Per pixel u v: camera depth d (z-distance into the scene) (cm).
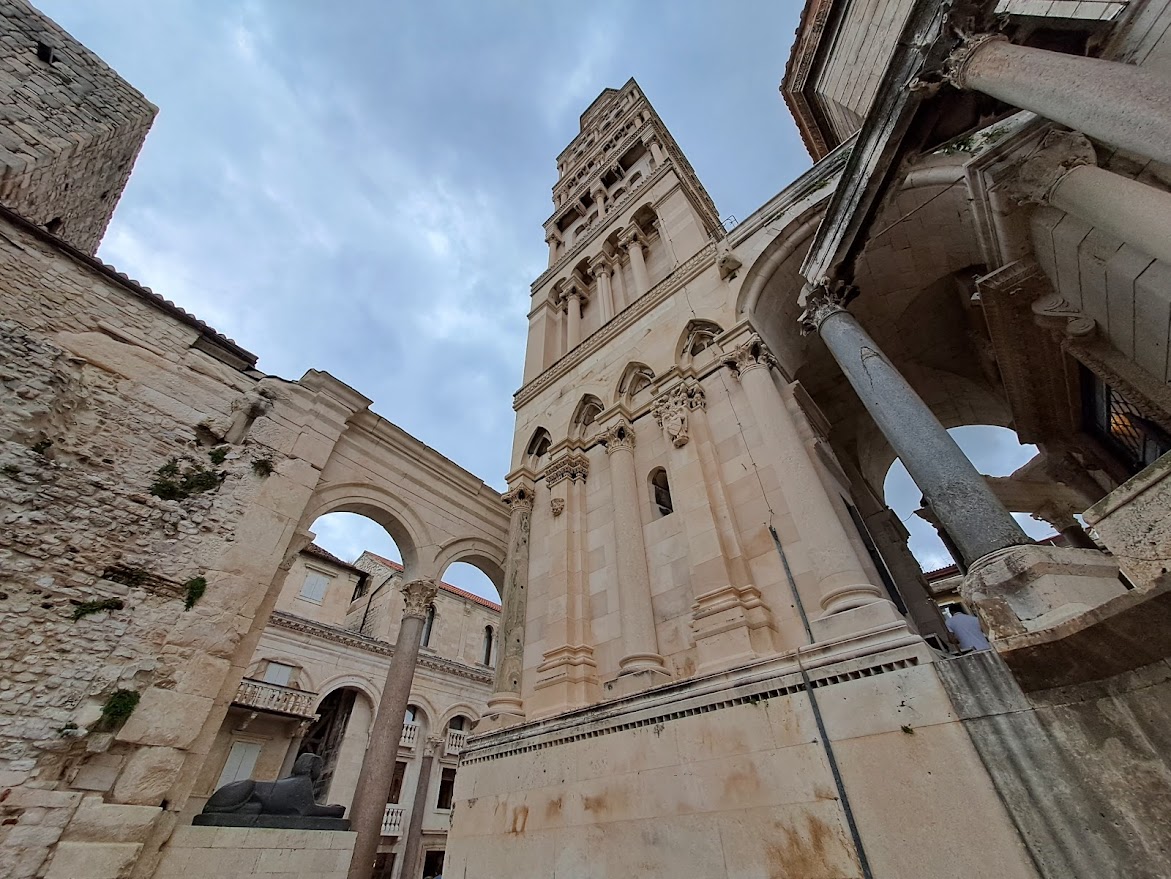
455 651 3412
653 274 1709
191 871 838
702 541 931
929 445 663
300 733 2384
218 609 1030
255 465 1227
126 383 1115
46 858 713
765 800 620
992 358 1269
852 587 714
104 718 833
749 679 710
